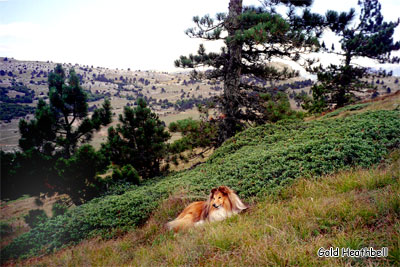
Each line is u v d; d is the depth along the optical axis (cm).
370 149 807
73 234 878
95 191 1667
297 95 2356
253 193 796
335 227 450
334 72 3666
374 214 454
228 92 2028
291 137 1318
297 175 785
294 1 1753
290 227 485
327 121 1480
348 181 647
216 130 2150
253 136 1558
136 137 2219
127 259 592
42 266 684
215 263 418
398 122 980
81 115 2238
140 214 936
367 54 3641
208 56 2256
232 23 1845
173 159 2380
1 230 1363
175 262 454
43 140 1894
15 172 1481
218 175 1045
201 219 687
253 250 415
